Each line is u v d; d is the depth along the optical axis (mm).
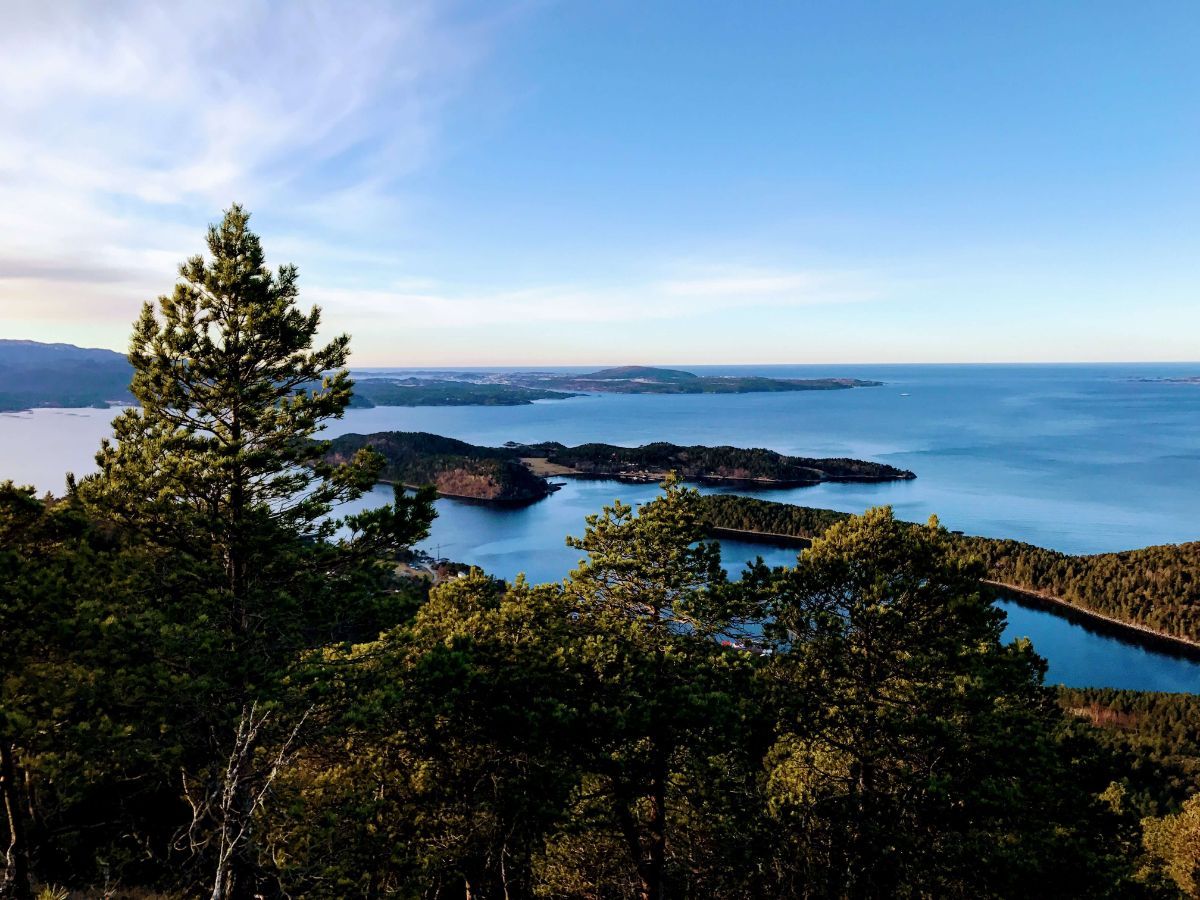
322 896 11930
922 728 15180
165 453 14633
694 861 17641
